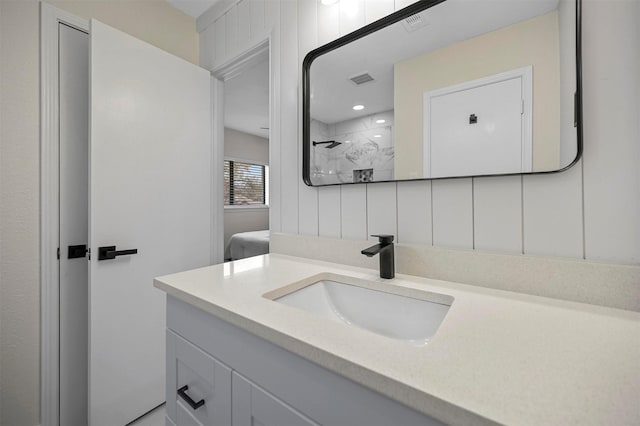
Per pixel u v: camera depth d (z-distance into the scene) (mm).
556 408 328
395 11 985
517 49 759
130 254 1379
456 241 873
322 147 1161
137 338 1436
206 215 1757
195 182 1699
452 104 859
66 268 1365
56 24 1339
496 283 777
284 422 542
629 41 635
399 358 436
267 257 1211
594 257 680
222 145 1901
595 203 676
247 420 611
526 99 746
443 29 878
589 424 304
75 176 1395
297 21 1271
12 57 1229
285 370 541
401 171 958
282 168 1326
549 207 733
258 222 5566
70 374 1375
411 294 786
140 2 1650
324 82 1154
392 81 980
